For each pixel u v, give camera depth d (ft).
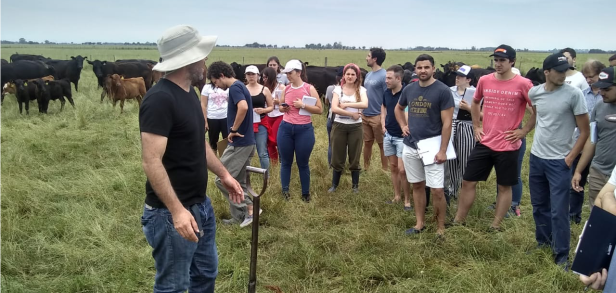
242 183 15.97
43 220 15.62
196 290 9.48
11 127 32.68
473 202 16.11
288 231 15.28
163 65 7.71
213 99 22.95
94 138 28.58
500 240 13.75
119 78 40.57
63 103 43.21
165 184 7.51
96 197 17.99
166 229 8.14
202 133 8.44
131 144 27.76
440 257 13.33
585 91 17.98
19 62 60.75
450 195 17.52
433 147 14.02
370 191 19.43
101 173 21.39
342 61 142.82
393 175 18.06
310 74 51.52
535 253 13.12
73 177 20.80
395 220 16.12
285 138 17.81
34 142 26.71
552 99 12.40
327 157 24.02
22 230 14.73
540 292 11.19
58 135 29.45
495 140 14.19
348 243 14.20
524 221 15.69
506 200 14.82
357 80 18.21
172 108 7.68
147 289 11.54
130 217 15.94
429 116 14.11
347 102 18.28
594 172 12.97
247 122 15.52
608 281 6.00
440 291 11.35
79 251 13.29
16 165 22.04
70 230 14.79
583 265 6.30
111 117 38.09
